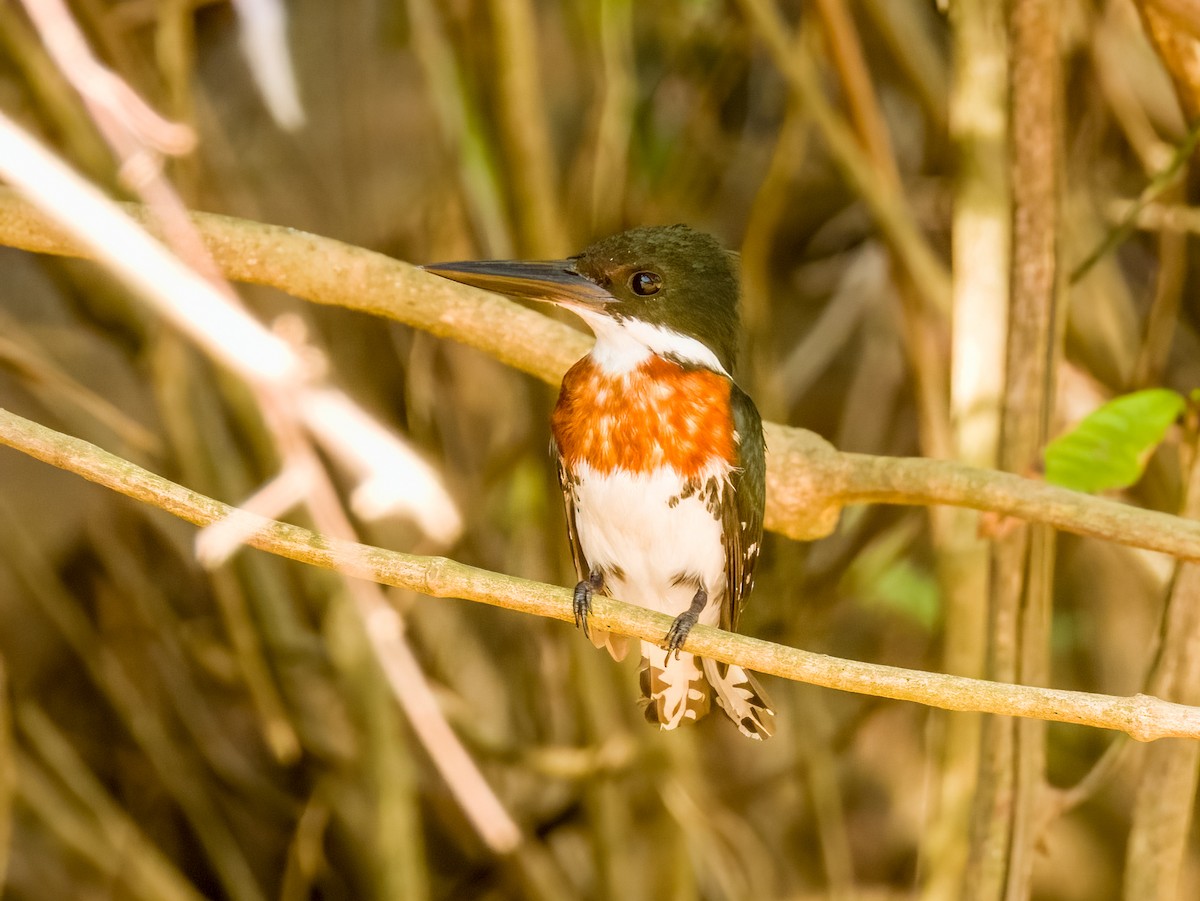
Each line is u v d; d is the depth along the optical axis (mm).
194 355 10391
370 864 10812
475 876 11219
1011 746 7492
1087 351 10609
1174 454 10648
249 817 11469
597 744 10352
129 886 10570
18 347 9109
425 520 6172
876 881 12562
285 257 7285
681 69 11445
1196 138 8133
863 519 11211
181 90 9297
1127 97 10008
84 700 11586
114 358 11422
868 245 12133
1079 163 10039
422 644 11070
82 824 10641
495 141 9906
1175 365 11609
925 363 10297
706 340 7441
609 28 10102
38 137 9516
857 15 10898
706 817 10711
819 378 12852
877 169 9664
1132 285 12016
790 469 7516
